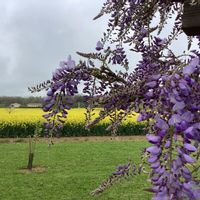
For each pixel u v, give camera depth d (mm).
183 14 1323
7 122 25391
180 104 940
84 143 22828
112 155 17484
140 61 1283
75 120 26062
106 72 1242
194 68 990
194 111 997
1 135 25391
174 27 1397
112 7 1312
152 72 1235
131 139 24484
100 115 1249
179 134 893
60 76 1167
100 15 1307
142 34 1340
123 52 1328
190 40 1494
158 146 887
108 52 1264
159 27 1375
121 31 1351
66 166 14664
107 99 1225
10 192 10281
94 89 1233
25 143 23094
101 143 22719
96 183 11312
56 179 11992
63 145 21672
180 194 874
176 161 870
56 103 1149
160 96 993
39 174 12938
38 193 10180
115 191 9641
